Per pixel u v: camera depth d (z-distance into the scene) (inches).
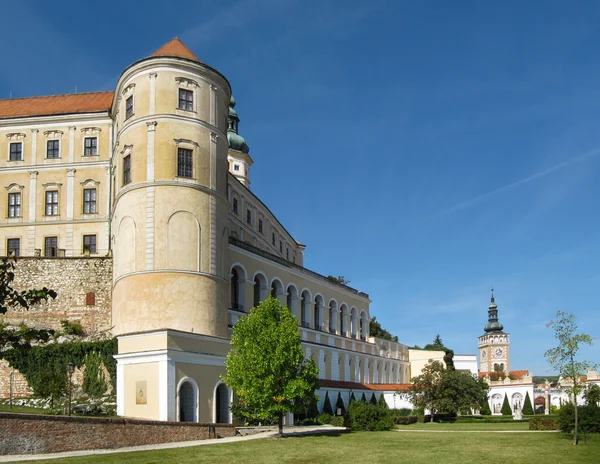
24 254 2490.2
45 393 1724.9
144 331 1781.5
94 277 2252.7
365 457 1334.9
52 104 2733.8
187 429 1590.8
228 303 2187.5
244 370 1676.9
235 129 4286.4
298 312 2965.1
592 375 4741.6
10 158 2573.8
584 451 1507.1
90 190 2519.7
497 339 7524.6
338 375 3238.2
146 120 2082.9
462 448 1569.9
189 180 2074.3
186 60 2130.9
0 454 1129.4
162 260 1995.6
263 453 1337.4
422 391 3346.5
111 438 1358.3
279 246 3846.0
